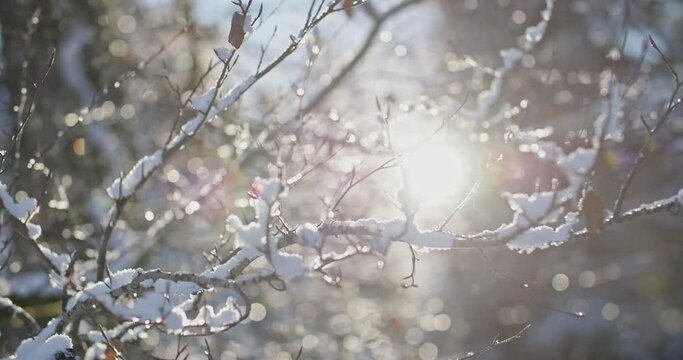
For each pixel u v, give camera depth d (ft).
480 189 12.26
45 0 25.44
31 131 22.12
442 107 18.60
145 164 13.12
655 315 53.26
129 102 28.99
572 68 29.45
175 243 24.95
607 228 11.43
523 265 42.27
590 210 10.75
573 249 48.14
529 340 48.78
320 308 34.94
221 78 12.25
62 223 20.49
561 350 49.93
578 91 22.90
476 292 42.57
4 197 12.80
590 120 19.85
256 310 30.48
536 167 12.78
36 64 23.91
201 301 14.24
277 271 10.35
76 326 13.79
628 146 19.58
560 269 47.65
